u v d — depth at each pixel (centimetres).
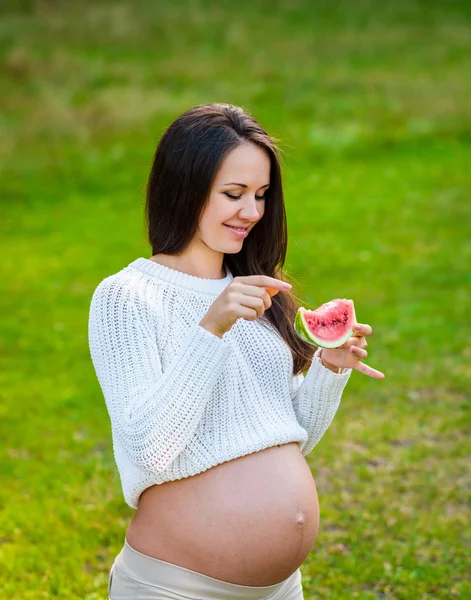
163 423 270
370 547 548
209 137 298
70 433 720
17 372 844
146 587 295
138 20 2200
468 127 1708
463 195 1385
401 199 1376
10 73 1914
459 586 505
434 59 2030
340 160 1580
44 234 1290
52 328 952
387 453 673
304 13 2328
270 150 306
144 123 1734
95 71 1936
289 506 295
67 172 1565
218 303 276
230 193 301
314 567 526
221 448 293
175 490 294
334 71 1977
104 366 290
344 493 617
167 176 304
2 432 721
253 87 1886
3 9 2233
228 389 299
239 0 2406
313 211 1333
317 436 334
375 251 1159
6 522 582
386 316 945
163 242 311
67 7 2253
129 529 306
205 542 289
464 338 888
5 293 1061
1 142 1658
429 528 568
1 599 498
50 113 1748
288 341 332
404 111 1773
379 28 2228
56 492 622
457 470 646
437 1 2408
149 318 295
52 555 543
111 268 1141
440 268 1096
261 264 338
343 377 328
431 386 789
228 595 295
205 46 2105
